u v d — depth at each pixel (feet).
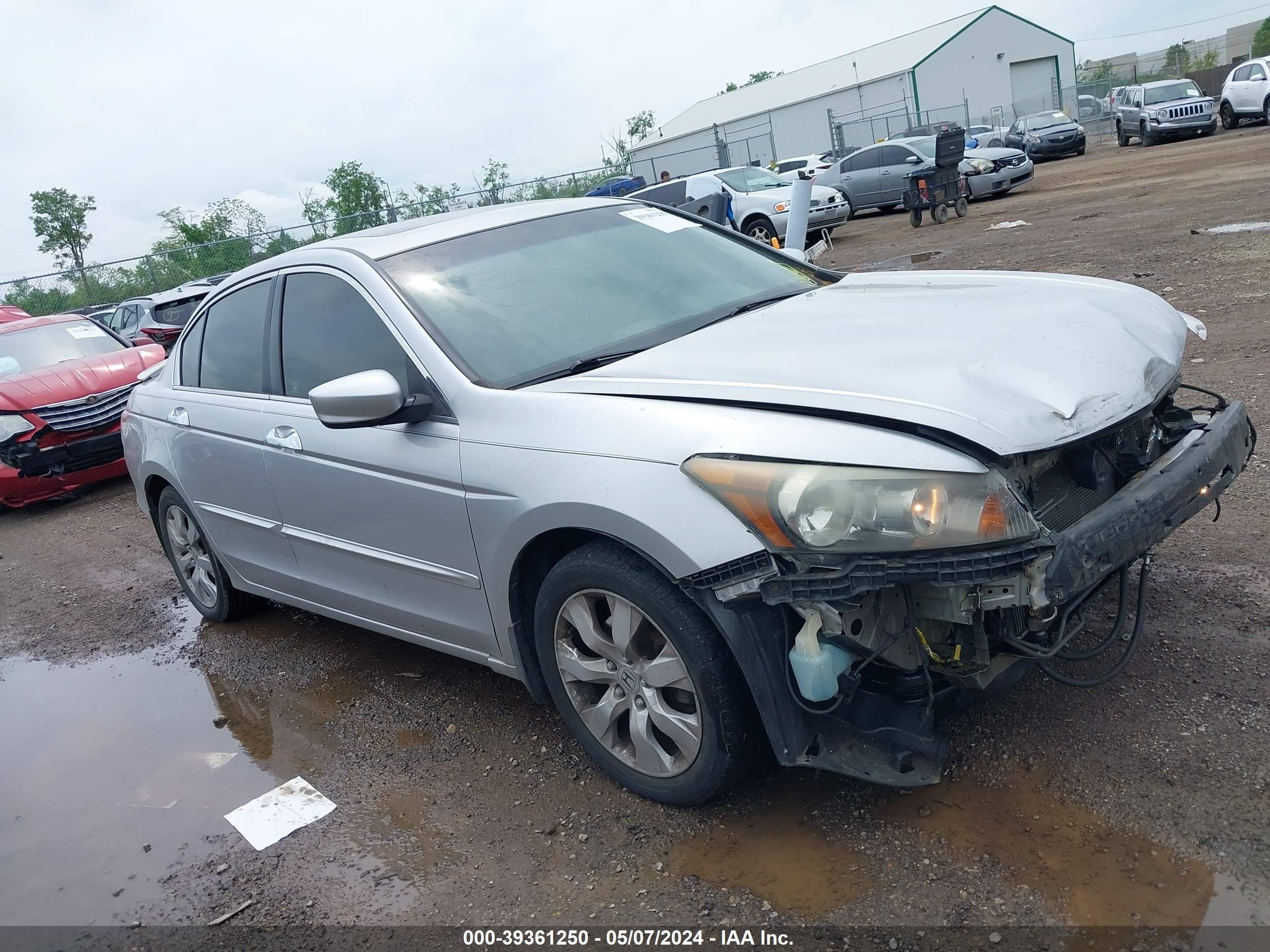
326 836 10.16
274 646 15.42
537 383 9.80
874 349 8.84
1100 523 7.73
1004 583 7.38
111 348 33.19
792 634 8.14
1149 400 8.50
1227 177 49.93
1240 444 9.48
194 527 15.85
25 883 10.39
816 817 8.91
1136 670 10.00
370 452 10.77
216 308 14.60
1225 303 23.79
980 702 8.54
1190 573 11.71
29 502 28.45
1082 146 99.71
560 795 10.07
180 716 13.65
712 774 8.71
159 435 15.31
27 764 13.08
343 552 11.90
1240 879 7.30
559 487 8.76
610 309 11.09
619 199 14.03
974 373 8.06
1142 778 8.51
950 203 60.64
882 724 8.29
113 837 10.96
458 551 10.16
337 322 11.67
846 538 7.35
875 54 168.66
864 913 7.69
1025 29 157.58
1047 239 40.86
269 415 12.57
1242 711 9.09
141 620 17.87
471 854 9.43
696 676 8.45
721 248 13.14
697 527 7.91
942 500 7.20
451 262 11.53
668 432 8.29
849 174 76.28
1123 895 7.36
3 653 17.47
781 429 7.82
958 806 8.65
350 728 12.34
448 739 11.66
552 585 9.42
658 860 8.80
